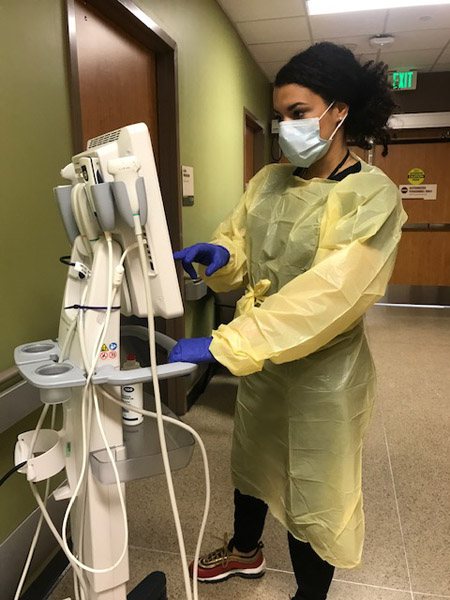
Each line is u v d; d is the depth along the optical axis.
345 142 1.25
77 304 0.91
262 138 5.14
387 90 1.21
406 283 5.77
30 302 1.39
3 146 1.25
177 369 0.87
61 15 1.47
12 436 1.37
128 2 1.87
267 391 1.33
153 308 0.90
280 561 1.68
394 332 4.55
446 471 2.22
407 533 1.80
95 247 0.88
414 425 2.66
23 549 1.41
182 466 0.95
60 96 1.48
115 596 1.01
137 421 0.98
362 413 1.23
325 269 0.98
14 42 1.27
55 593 1.51
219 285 1.45
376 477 2.17
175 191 2.54
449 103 5.23
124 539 0.95
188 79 2.69
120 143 0.82
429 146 5.44
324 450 1.20
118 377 0.83
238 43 3.89
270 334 0.96
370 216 1.02
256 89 4.75
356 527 1.24
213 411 2.85
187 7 2.63
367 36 4.01
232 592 1.54
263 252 1.28
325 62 1.11
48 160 1.44
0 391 1.26
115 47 2.00
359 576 1.60
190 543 1.74
